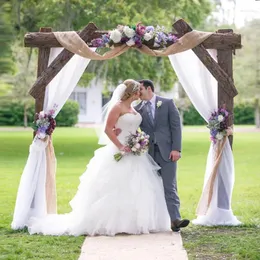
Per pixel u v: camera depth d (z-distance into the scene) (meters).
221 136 8.85
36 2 21.81
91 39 8.76
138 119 8.42
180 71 8.93
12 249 7.12
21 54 26.95
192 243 7.52
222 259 6.73
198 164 18.44
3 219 9.48
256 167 17.80
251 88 28.92
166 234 8.13
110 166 8.23
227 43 8.74
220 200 8.93
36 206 8.73
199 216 9.06
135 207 8.14
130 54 22.27
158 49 8.80
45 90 8.76
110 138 8.28
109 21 21.38
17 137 29.59
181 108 38.78
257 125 40.72
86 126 42.78
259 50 28.05
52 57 8.84
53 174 8.88
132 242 7.61
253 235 8.12
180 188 13.55
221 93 8.86
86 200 8.16
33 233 8.23
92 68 23.06
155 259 6.69
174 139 8.50
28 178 8.70
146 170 8.33
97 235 8.06
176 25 8.78
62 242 7.60
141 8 21.84
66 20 21.72
